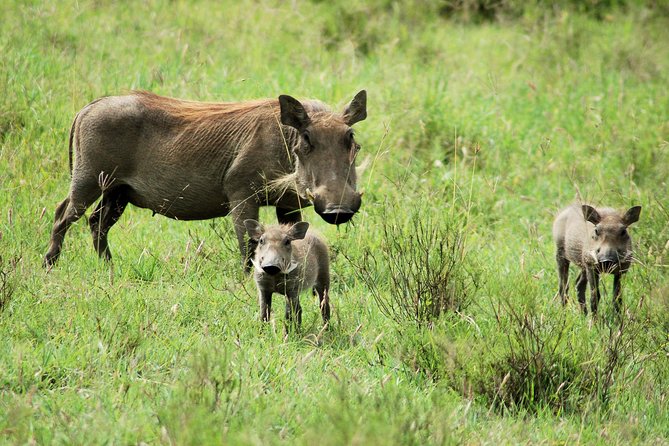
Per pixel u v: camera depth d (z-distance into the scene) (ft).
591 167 114.93
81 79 115.55
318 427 47.57
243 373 58.03
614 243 77.87
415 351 64.13
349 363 64.13
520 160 118.11
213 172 81.10
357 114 77.71
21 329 62.49
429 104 121.19
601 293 88.74
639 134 121.90
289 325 68.95
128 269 79.92
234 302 73.97
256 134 79.46
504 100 136.67
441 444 47.65
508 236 99.09
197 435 45.14
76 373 56.65
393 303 77.41
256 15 159.12
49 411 51.67
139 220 93.71
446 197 103.96
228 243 87.10
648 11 181.27
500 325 65.92
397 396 51.37
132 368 57.16
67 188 96.17
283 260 67.21
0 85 108.37
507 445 53.26
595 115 128.57
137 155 82.74
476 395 61.26
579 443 54.85
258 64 133.39
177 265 81.82
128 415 50.98
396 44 156.25
